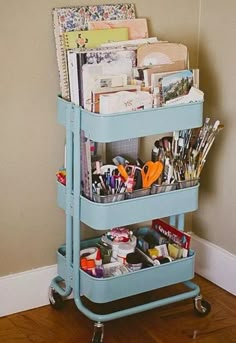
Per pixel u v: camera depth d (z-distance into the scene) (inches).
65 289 86.0
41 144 83.5
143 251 84.7
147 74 76.1
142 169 79.1
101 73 75.2
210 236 96.2
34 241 86.8
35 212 85.7
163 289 93.6
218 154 91.4
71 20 79.0
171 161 79.6
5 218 83.8
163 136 92.0
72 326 84.7
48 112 82.7
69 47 78.1
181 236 85.3
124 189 76.9
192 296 85.5
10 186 83.0
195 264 99.3
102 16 81.4
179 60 79.7
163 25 88.0
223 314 88.0
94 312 87.0
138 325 85.1
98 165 78.0
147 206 78.7
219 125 82.4
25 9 77.6
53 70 81.5
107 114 71.9
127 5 83.5
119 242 83.4
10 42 77.8
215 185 93.3
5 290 86.0
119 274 79.5
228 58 86.7
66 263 84.0
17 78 79.5
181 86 77.0
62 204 83.4
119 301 90.0
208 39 89.7
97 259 81.0
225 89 88.2
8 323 85.3
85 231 90.0
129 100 73.1
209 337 82.7
